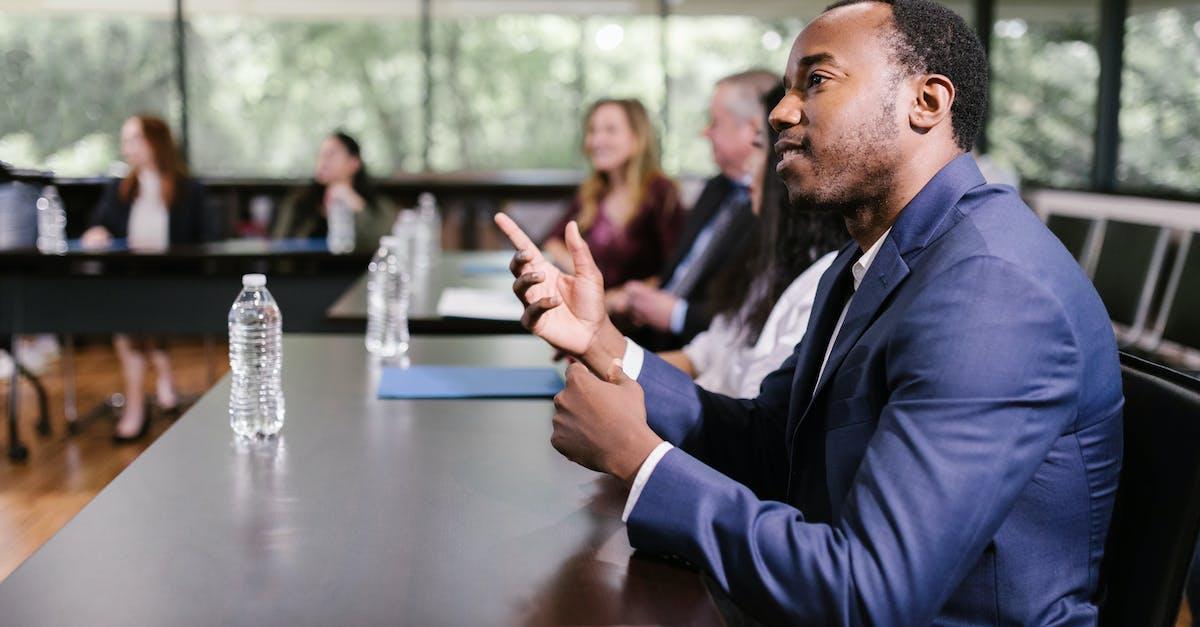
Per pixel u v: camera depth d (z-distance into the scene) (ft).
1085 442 3.55
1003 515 3.28
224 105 23.30
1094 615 3.64
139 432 14.47
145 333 13.42
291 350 7.34
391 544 3.83
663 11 23.67
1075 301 3.47
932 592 3.17
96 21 22.88
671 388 4.65
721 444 4.64
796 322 5.98
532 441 5.13
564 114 24.00
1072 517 3.59
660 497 3.56
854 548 3.21
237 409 5.57
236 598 3.37
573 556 3.75
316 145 23.62
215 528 3.96
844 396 3.72
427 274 12.12
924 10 3.72
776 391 4.76
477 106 23.84
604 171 12.76
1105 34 18.90
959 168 3.76
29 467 13.28
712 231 9.93
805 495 3.95
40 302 13.32
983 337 3.31
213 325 13.42
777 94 6.49
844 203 3.85
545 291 4.64
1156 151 17.83
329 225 16.49
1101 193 18.51
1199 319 11.13
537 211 22.53
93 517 4.06
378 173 23.81
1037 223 3.65
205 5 22.90
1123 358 4.17
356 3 23.26
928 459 3.23
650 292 9.18
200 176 22.86
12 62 22.76
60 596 3.37
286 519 4.06
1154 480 3.74
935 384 3.31
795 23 23.73
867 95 3.69
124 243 15.55
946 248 3.57
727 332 7.28
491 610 3.32
